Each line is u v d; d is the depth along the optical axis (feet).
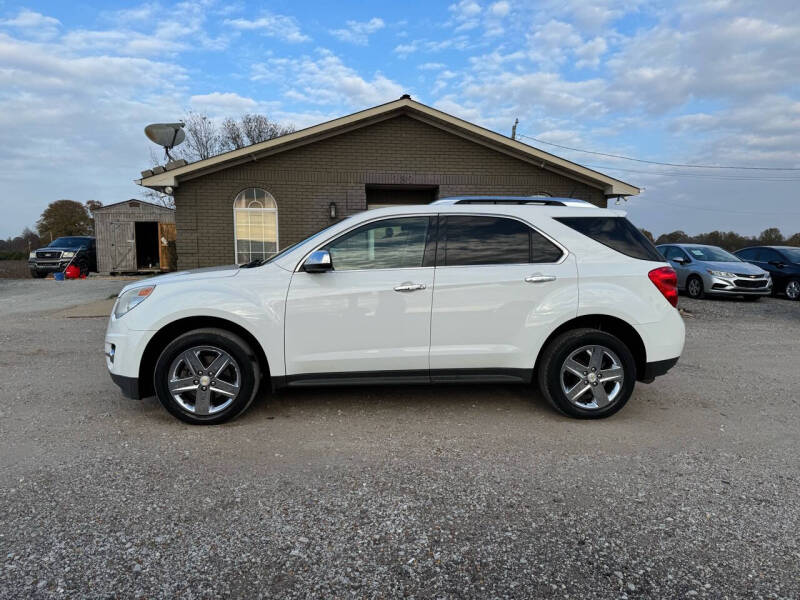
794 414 14.12
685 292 46.32
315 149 36.45
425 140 37.24
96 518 8.43
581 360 13.39
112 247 72.54
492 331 13.12
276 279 12.91
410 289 12.91
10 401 14.71
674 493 9.45
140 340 12.53
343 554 7.55
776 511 8.83
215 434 12.25
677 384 17.26
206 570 7.14
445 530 8.19
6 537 7.84
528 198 14.32
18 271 83.41
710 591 6.77
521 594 6.72
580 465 10.63
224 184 35.70
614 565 7.32
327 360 12.90
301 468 10.41
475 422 13.21
